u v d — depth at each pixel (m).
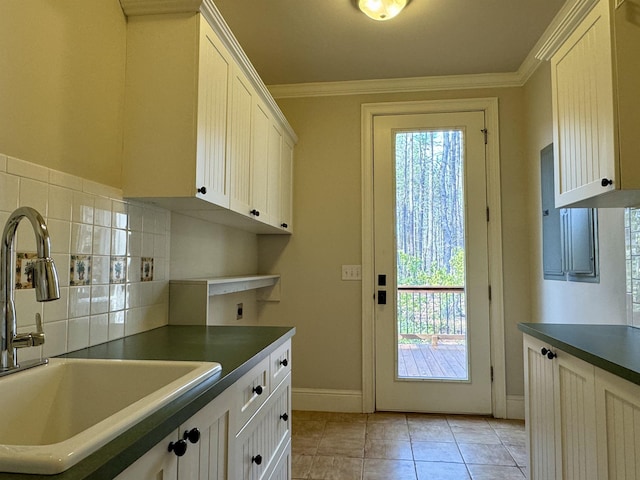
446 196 3.16
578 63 1.67
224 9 2.29
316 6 2.27
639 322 1.76
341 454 2.41
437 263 3.14
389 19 2.37
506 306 3.02
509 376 3.00
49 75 1.30
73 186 1.38
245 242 3.05
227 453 1.12
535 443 1.74
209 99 1.72
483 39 2.60
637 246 1.79
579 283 2.28
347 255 3.20
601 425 1.23
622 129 1.42
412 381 3.10
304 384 3.19
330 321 3.19
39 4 1.26
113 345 1.49
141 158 1.64
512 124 3.09
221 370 1.13
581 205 1.81
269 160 2.62
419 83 3.16
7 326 1.03
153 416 0.77
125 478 0.67
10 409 0.98
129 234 1.68
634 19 1.43
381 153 3.23
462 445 2.53
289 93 3.29
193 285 1.96
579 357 1.33
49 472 0.56
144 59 1.66
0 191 1.11
